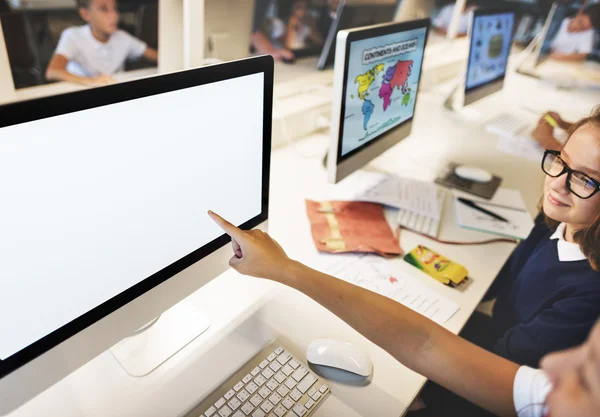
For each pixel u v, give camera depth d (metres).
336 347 0.69
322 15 1.64
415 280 0.92
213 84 0.57
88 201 0.49
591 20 2.15
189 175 0.60
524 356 1.03
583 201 1.01
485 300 1.26
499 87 1.90
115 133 0.49
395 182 1.31
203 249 0.68
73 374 0.64
